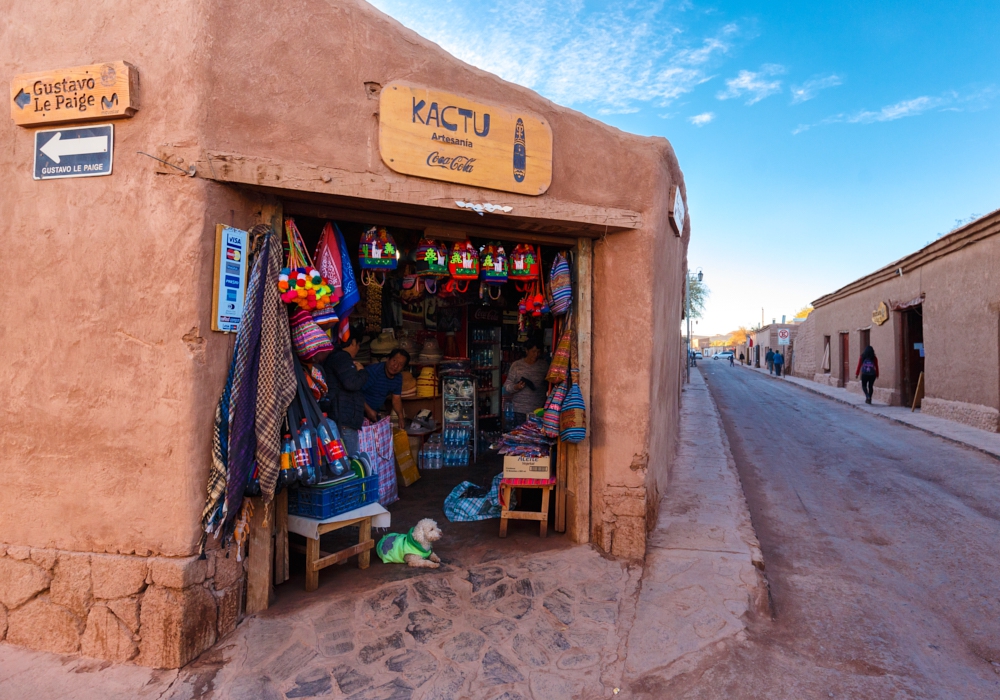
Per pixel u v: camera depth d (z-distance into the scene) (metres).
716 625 3.56
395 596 3.69
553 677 3.02
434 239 4.28
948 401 12.77
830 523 5.94
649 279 4.40
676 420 10.09
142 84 3.03
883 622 3.82
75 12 3.12
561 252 4.73
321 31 3.31
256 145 3.14
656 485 5.36
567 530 4.78
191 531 2.99
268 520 3.45
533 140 3.93
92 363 3.06
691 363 47.22
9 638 3.15
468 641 3.27
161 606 2.95
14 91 3.10
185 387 2.97
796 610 3.99
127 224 3.03
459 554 4.38
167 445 2.97
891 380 16.38
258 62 3.14
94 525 3.06
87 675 2.90
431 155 3.59
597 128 4.23
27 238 3.13
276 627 3.29
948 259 12.80
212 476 3.06
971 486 7.24
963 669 3.29
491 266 4.52
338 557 3.88
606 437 4.50
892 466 8.53
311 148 3.28
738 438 11.22
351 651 3.13
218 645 3.12
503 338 8.31
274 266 3.35
